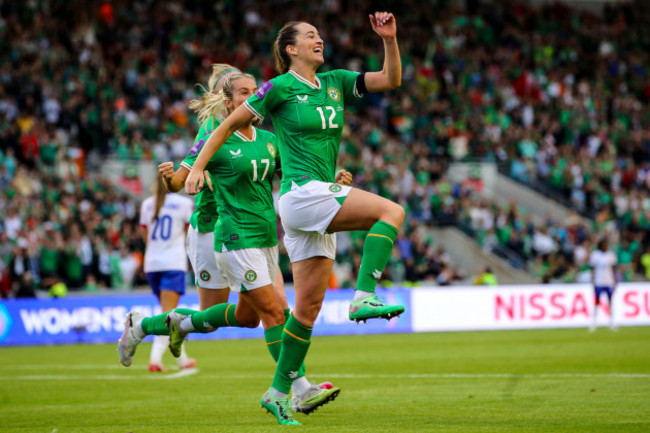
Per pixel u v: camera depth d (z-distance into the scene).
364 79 10.09
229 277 11.19
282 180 9.91
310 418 10.85
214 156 10.96
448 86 53.62
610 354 20.52
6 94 41.91
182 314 11.68
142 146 42.38
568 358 19.64
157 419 11.17
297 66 9.86
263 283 10.94
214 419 11.05
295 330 10.11
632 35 64.19
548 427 9.74
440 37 57.56
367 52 54.97
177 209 16.94
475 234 43.62
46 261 32.59
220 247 11.07
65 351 25.59
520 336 28.56
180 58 48.12
